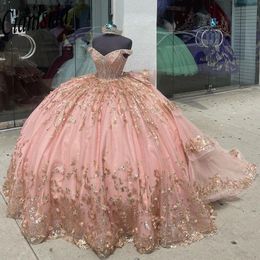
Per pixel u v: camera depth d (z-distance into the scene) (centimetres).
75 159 331
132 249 330
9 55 648
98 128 336
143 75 395
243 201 409
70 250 331
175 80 827
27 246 340
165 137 344
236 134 616
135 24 677
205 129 638
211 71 866
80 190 326
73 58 691
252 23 898
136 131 334
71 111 353
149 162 327
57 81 688
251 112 733
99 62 371
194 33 830
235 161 412
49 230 344
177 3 797
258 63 924
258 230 360
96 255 325
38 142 355
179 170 339
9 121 664
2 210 395
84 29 687
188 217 340
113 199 322
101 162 323
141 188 322
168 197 330
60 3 662
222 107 766
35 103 679
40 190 342
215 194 383
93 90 361
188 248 334
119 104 345
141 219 323
